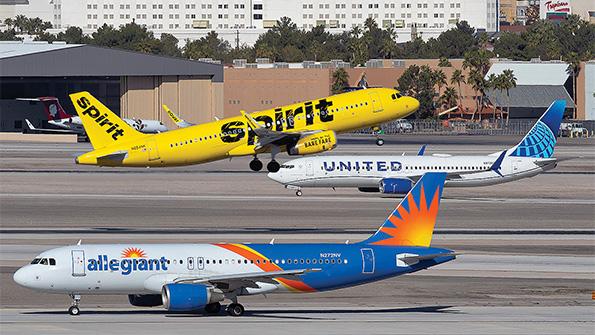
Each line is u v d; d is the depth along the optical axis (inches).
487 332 7283.5
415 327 7455.7
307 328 7352.4
